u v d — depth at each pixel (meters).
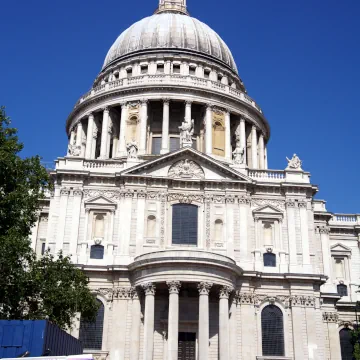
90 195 60.50
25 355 27.39
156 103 81.88
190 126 66.25
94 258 57.94
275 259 59.66
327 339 62.84
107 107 81.81
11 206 39.59
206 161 61.91
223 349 51.25
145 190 60.28
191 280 52.12
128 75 88.19
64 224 58.62
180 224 59.91
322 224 69.69
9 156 40.03
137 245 57.75
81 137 84.81
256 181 61.81
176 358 49.47
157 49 87.56
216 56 90.62
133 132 79.88
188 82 81.81
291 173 63.66
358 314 68.06
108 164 62.91
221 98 81.88
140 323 54.00
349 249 71.94
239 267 55.53
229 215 60.16
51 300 40.22
